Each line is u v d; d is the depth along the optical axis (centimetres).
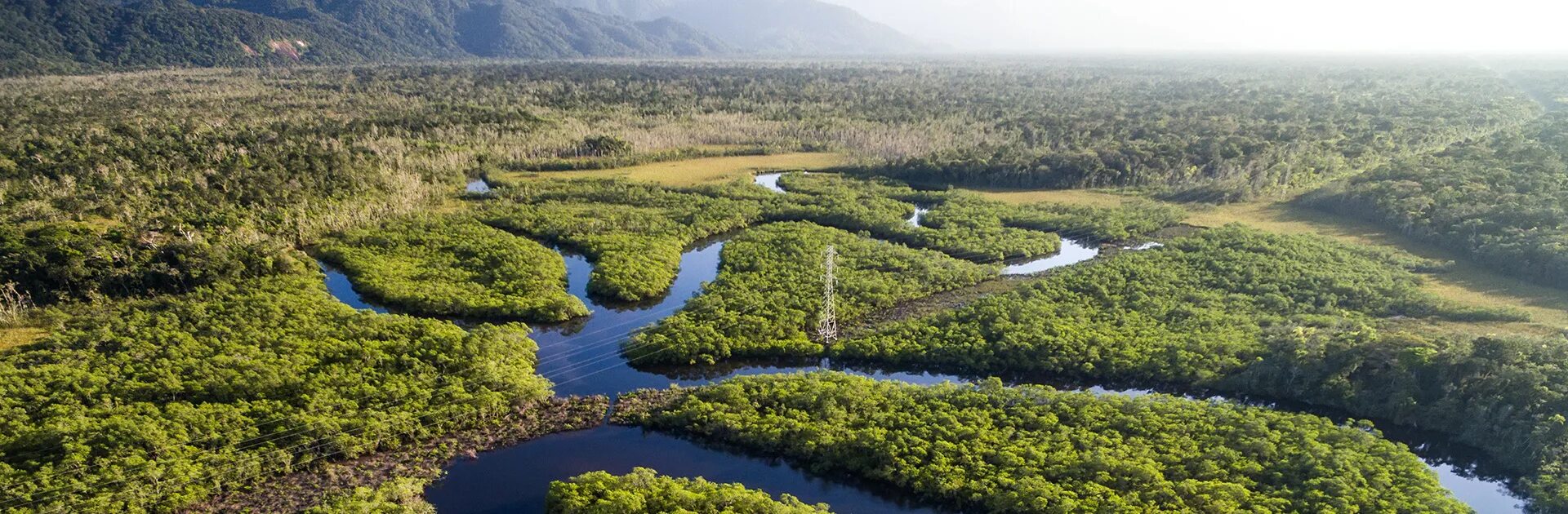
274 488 9419
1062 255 18012
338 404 10606
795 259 16600
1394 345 11162
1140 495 8788
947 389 11156
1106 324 13100
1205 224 19350
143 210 17525
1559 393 9794
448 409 10794
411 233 18362
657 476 9838
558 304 14450
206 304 13738
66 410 10088
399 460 10069
